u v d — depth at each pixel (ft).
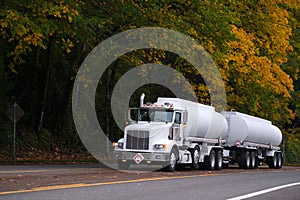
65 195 47.70
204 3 118.11
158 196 50.21
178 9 119.03
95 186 56.70
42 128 144.05
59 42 127.13
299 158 235.81
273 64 144.36
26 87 145.79
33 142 137.69
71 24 97.30
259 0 145.79
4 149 128.47
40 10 90.22
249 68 134.92
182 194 52.95
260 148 139.03
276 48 147.33
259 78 138.51
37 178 63.87
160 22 112.16
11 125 137.39
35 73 145.59
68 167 93.40
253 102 151.43
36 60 140.26
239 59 130.31
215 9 119.96
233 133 124.67
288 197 54.54
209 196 52.16
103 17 110.32
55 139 145.69
